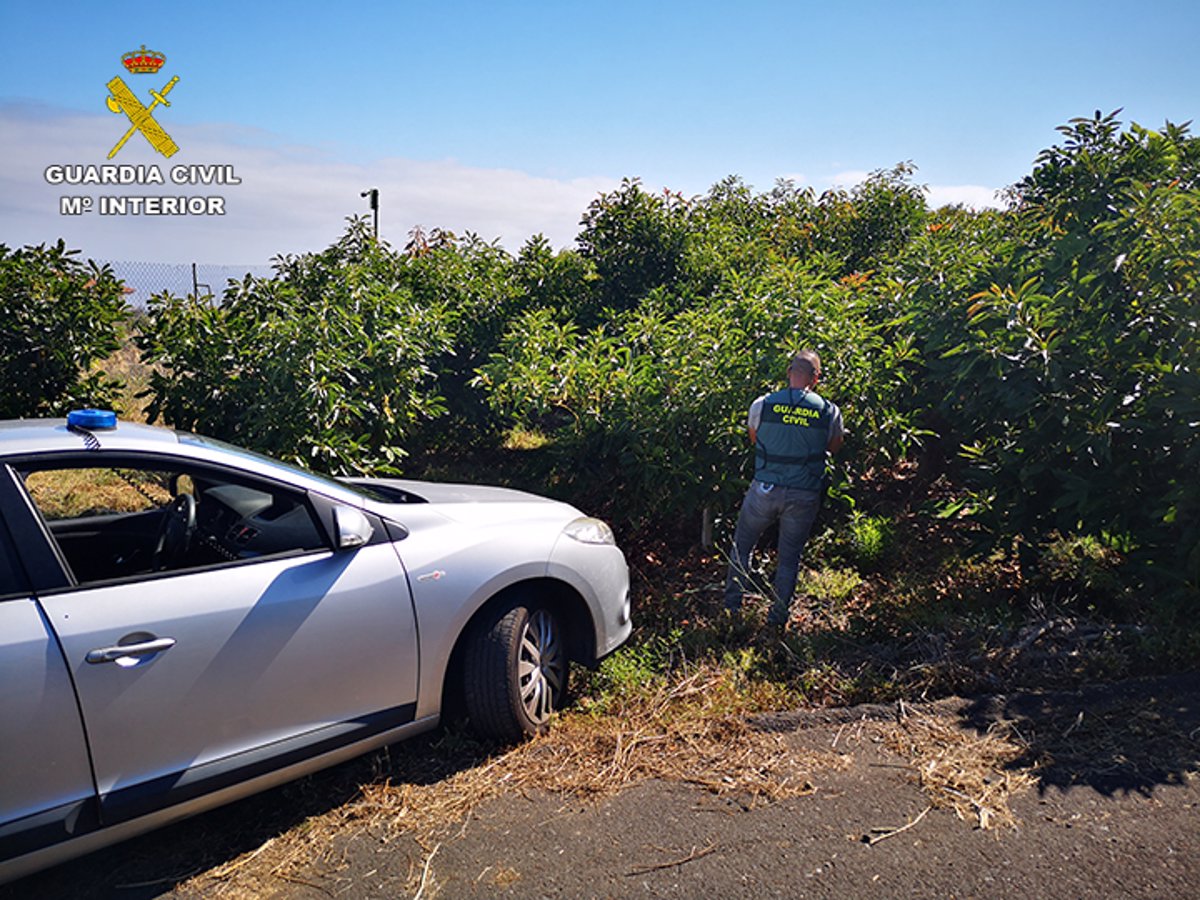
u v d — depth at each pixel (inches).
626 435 246.1
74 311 290.0
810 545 253.9
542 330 276.7
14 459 114.7
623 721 161.6
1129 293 208.5
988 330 225.9
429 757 151.3
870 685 174.6
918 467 311.4
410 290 335.6
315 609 128.8
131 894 118.0
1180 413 188.7
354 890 118.3
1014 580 231.8
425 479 334.3
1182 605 197.9
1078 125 267.0
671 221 403.9
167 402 285.4
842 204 494.9
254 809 137.3
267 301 301.9
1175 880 116.2
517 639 151.1
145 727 113.7
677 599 229.5
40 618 108.2
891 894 115.3
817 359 215.2
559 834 129.6
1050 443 213.9
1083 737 153.3
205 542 133.0
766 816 133.2
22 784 105.0
